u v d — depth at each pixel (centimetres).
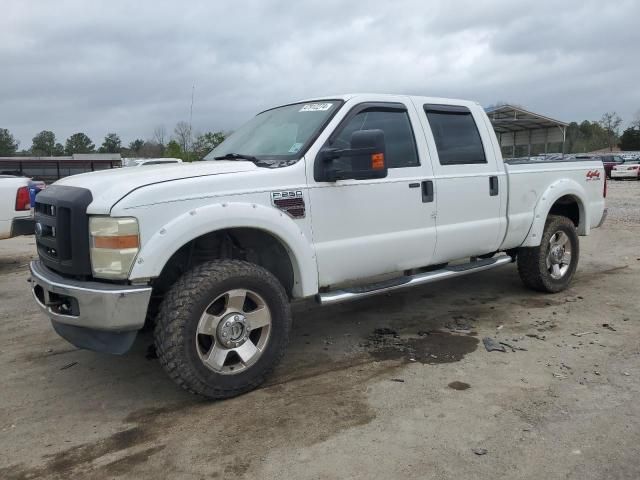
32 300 667
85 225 344
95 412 366
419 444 312
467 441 313
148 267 336
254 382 379
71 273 352
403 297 626
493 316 548
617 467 285
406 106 483
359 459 298
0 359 468
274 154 431
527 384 386
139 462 304
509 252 620
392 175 457
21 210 805
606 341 468
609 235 1051
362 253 440
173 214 346
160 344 348
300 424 338
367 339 491
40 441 331
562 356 437
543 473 281
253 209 373
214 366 360
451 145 513
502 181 543
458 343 474
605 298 602
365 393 379
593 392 370
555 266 620
